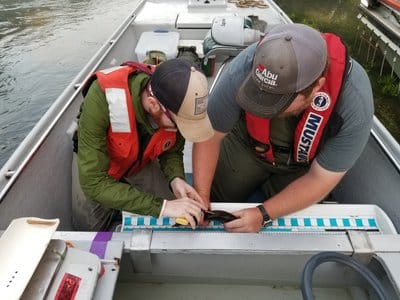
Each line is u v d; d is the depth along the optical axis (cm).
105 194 112
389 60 524
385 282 93
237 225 110
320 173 115
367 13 584
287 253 93
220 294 104
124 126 114
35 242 68
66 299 71
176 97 94
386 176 141
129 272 102
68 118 169
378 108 490
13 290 61
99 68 211
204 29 292
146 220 116
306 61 87
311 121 111
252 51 112
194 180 131
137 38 300
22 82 664
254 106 95
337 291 104
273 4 330
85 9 952
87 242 92
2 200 120
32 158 139
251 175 157
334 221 116
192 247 93
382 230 114
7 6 990
